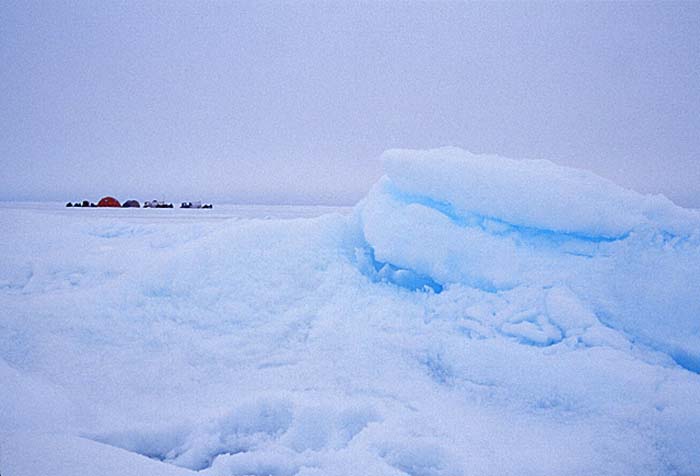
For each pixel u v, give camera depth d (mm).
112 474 2203
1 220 8891
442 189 5059
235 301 4930
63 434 2715
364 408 3385
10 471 2115
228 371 3986
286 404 3420
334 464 2732
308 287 5172
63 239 8242
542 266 4527
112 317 4664
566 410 3352
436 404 3482
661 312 3846
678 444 2898
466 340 4113
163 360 4102
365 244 6023
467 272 4812
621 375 3389
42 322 4488
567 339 3889
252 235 5707
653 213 4422
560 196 4496
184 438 3129
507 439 3062
